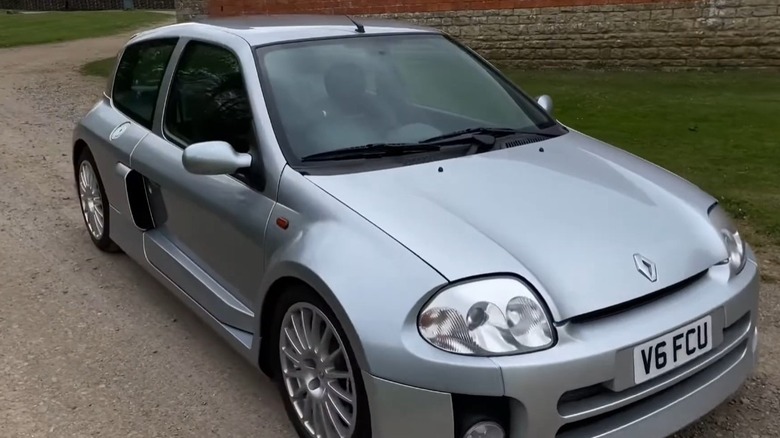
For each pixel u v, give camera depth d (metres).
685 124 8.19
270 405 3.33
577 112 9.04
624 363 2.41
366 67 3.68
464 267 2.45
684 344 2.55
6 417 3.24
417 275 2.46
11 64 16.70
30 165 7.64
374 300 2.47
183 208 3.73
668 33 11.40
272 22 4.07
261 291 3.04
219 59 3.71
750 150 7.10
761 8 10.69
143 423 3.20
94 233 5.13
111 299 4.43
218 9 15.71
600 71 11.96
